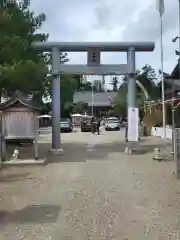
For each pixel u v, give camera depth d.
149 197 8.97
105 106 87.38
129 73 19.41
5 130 15.38
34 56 19.08
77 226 6.73
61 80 22.86
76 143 25.98
